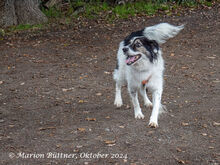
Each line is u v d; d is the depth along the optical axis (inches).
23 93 281.3
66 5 628.7
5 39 480.7
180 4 597.6
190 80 293.4
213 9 564.4
